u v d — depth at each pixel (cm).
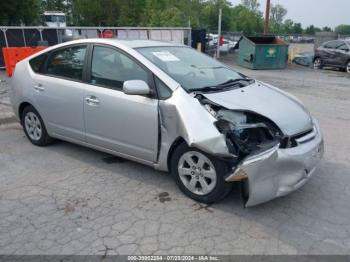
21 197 371
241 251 287
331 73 1617
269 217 335
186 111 334
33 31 1415
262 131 326
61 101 450
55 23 4134
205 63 446
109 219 329
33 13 3291
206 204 354
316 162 351
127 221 326
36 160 468
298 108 373
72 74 443
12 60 1159
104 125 410
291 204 359
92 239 300
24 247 290
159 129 362
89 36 1548
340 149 520
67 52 455
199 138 321
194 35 2080
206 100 340
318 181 411
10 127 618
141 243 295
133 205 354
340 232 313
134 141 388
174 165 365
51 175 423
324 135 590
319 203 362
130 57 391
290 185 323
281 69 1775
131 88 352
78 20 5072
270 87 433
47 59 479
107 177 416
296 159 318
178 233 309
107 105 398
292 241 300
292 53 2088
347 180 414
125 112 383
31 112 507
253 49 1722
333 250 289
